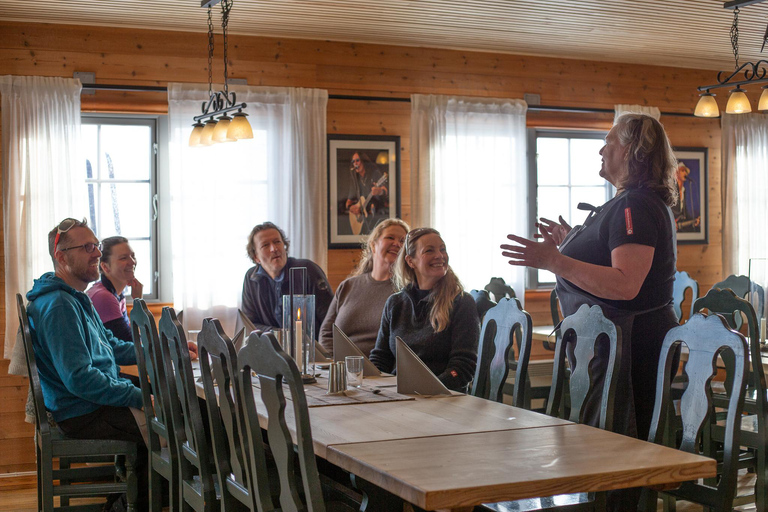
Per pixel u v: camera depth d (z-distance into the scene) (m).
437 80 5.56
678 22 4.95
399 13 4.68
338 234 5.35
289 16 4.71
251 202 5.04
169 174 5.05
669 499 3.31
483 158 5.57
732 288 4.80
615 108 6.01
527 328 2.63
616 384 2.17
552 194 6.05
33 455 4.69
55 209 4.65
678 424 3.42
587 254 2.41
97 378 2.99
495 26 5.00
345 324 3.79
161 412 2.70
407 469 1.59
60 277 3.27
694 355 2.04
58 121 4.66
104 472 3.25
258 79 5.15
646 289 2.33
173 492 2.61
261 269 4.56
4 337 4.67
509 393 4.30
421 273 3.09
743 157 6.27
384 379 2.95
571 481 1.54
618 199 2.37
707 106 4.77
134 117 5.06
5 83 4.56
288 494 1.71
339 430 1.98
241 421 1.93
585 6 4.57
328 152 5.32
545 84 5.84
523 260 2.29
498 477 1.53
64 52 4.77
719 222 6.43
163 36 4.95
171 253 5.12
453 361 2.96
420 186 5.39
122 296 4.24
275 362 1.67
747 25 5.04
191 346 3.51
